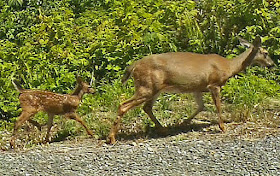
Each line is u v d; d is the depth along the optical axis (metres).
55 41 11.30
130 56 11.18
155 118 8.88
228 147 7.82
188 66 8.46
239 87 10.46
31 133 9.12
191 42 11.52
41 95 8.50
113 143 8.41
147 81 8.34
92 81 10.71
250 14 11.84
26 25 12.15
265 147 7.76
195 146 7.94
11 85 10.11
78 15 12.49
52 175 6.98
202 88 8.65
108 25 11.55
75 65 10.95
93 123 9.38
